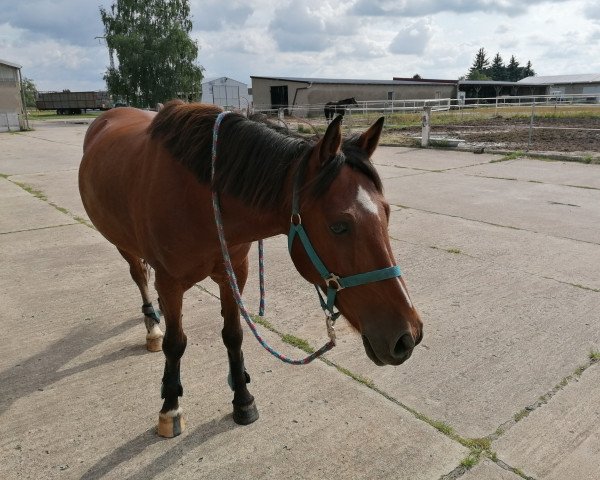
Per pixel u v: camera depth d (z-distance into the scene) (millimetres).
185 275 2186
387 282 1559
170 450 2250
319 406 2545
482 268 4414
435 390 2668
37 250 5062
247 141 1824
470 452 2203
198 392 2678
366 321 1584
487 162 10469
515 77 107062
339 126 1562
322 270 1647
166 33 30078
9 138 18500
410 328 1549
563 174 8789
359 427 2383
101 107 41750
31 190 8172
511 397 2592
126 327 3434
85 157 3160
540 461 2143
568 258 4625
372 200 1587
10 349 3123
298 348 3111
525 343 3127
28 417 2479
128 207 2379
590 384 2686
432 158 11281
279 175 1761
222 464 2162
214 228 1988
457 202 6961
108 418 2475
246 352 3072
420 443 2266
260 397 2627
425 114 13031
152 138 2184
